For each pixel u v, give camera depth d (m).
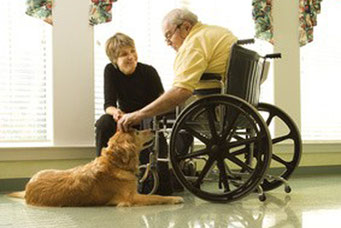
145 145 2.36
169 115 2.42
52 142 3.11
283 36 4.04
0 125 3.04
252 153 2.46
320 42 4.41
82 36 3.20
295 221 1.76
